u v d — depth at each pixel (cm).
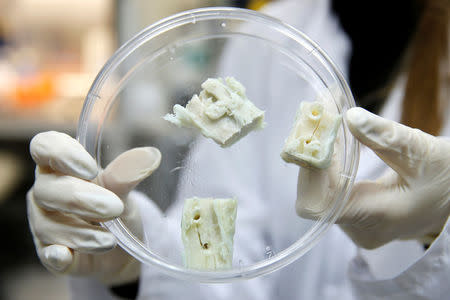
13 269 85
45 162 33
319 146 32
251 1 56
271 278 46
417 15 44
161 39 36
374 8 45
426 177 33
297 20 50
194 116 34
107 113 35
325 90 35
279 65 37
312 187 33
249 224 41
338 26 47
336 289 45
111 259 37
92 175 32
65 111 77
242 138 35
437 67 43
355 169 32
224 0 76
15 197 83
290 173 34
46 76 82
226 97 34
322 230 32
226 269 32
